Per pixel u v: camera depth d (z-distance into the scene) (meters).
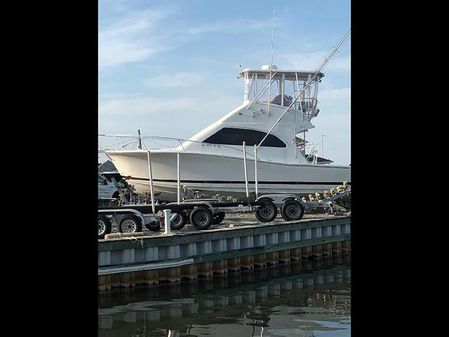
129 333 7.69
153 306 9.55
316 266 14.81
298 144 20.95
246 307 9.53
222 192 18.94
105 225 10.98
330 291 11.16
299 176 19.64
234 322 8.34
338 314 8.77
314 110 20.61
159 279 11.05
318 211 17.56
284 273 13.59
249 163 19.16
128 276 10.48
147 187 18.36
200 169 18.67
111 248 10.33
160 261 11.10
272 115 19.91
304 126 20.45
